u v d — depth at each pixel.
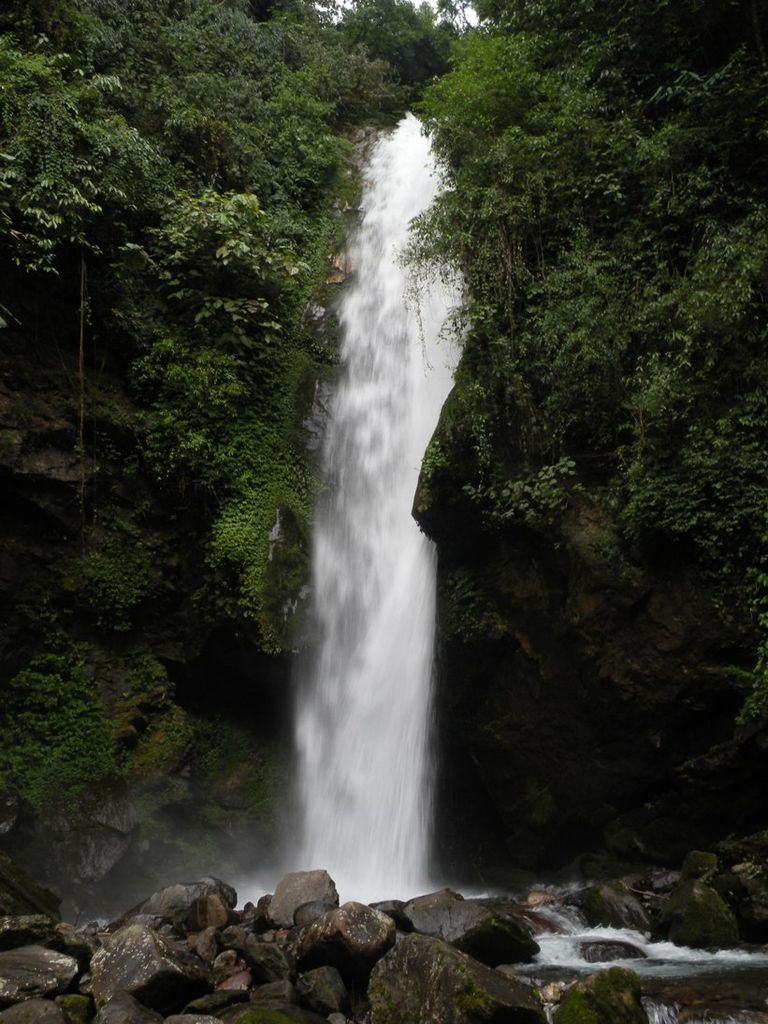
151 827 10.50
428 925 6.71
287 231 16.22
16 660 10.66
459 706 10.94
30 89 12.04
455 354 13.63
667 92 11.43
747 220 10.16
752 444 8.97
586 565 9.54
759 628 8.58
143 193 13.05
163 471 11.99
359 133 20.34
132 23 16.77
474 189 12.23
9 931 6.05
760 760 8.45
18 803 9.17
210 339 12.99
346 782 11.55
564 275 10.93
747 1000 5.46
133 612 11.72
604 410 10.31
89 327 12.04
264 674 11.84
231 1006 5.38
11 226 11.00
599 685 9.51
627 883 8.43
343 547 12.97
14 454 10.61
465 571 11.08
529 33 14.66
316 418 13.88
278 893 7.57
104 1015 5.03
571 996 5.21
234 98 17.47
